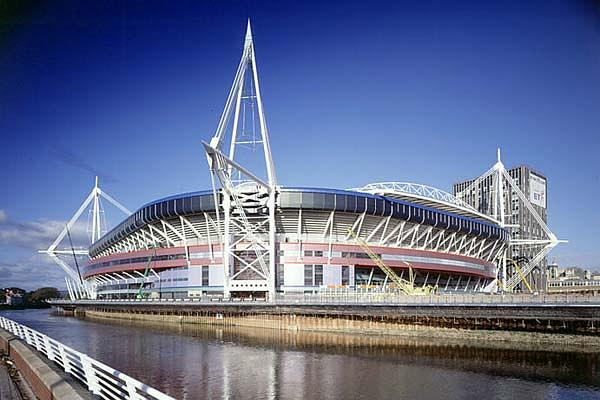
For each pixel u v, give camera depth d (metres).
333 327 65.75
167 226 102.62
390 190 98.25
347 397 29.81
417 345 50.59
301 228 95.12
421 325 58.78
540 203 188.75
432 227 105.19
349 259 93.62
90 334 69.69
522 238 178.38
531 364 39.59
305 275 91.00
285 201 89.75
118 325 87.62
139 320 99.75
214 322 83.19
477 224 116.25
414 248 104.38
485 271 122.38
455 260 109.81
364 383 33.38
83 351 50.25
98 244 150.12
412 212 99.50
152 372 37.78
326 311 65.62
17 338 30.22
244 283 88.12
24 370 22.84
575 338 49.00
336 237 97.25
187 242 103.44
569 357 42.62
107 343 57.53
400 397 29.72
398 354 45.03
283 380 34.53
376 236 100.31
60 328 82.38
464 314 53.88
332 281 91.94
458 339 54.94
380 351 47.03
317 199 90.31
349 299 68.75
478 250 123.88
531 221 181.38
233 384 33.41
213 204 91.81
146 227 108.94
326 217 93.56
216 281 94.69
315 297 73.94
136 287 117.69
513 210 183.25
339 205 91.19
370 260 95.12
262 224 91.56
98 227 161.62
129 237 121.88
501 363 40.16
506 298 55.41
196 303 83.06
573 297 51.69
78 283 149.25
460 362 40.69
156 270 109.12
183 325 82.62
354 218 95.00
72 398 14.84
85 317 121.94
